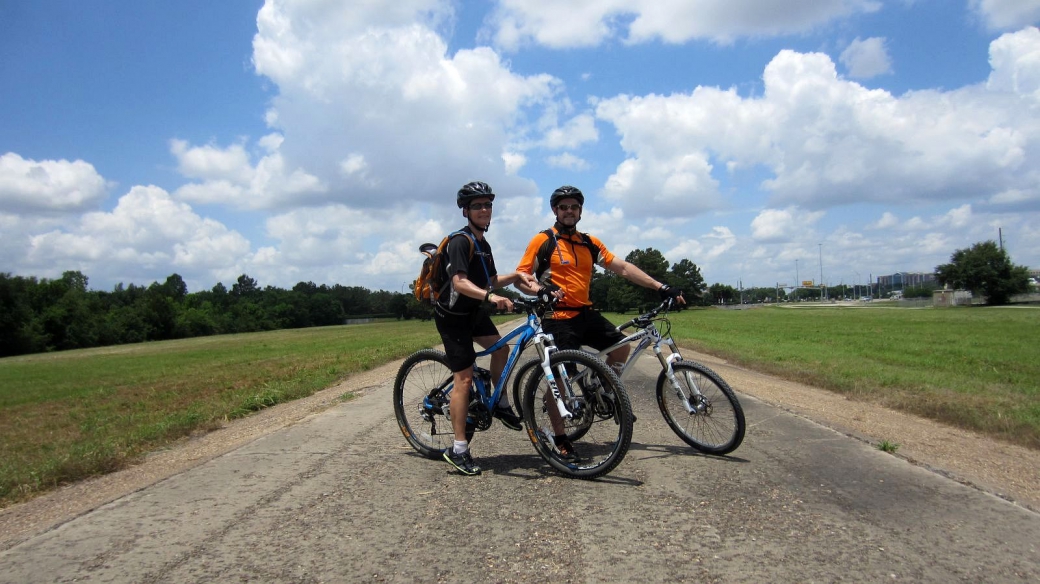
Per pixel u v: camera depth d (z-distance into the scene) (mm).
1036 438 5262
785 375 10508
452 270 3889
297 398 9062
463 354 3988
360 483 3744
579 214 4484
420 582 2416
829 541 2773
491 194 3994
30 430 10828
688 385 4410
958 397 7723
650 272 93062
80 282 114438
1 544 2941
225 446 5469
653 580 2410
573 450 4059
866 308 81938
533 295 4301
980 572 2465
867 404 7461
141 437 6352
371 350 21438
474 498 3445
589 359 3836
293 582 2424
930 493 3438
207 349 42656
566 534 2891
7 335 60156
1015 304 79438
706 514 3131
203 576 2479
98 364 32812
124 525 3039
